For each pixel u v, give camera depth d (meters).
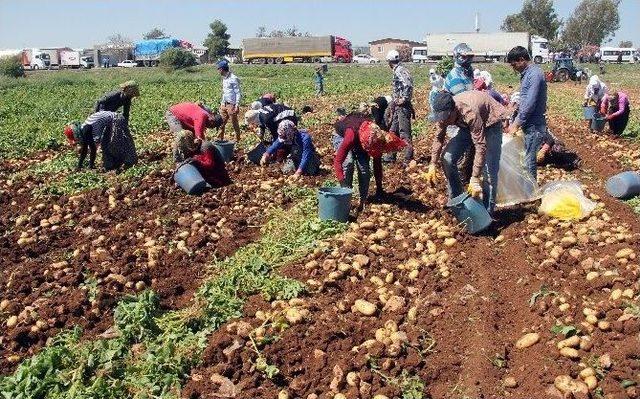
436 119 7.09
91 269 6.66
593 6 100.88
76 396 4.52
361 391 4.56
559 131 15.58
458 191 7.73
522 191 8.30
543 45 70.25
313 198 8.77
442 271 6.37
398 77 10.36
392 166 10.84
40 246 7.60
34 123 19.28
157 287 6.30
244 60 83.31
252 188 9.55
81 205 9.16
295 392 4.66
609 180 8.84
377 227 7.66
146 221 8.26
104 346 5.14
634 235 6.84
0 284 6.50
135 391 4.64
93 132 10.86
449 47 73.19
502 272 6.46
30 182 10.72
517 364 4.91
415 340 5.16
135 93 11.40
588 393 4.43
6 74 53.59
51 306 5.86
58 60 85.81
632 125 16.14
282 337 5.25
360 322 5.50
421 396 4.55
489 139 7.30
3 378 4.83
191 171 9.38
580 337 5.00
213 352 5.05
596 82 15.16
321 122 17.56
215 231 7.82
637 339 4.90
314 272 6.37
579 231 7.13
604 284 5.80
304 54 81.19
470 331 5.32
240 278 6.28
